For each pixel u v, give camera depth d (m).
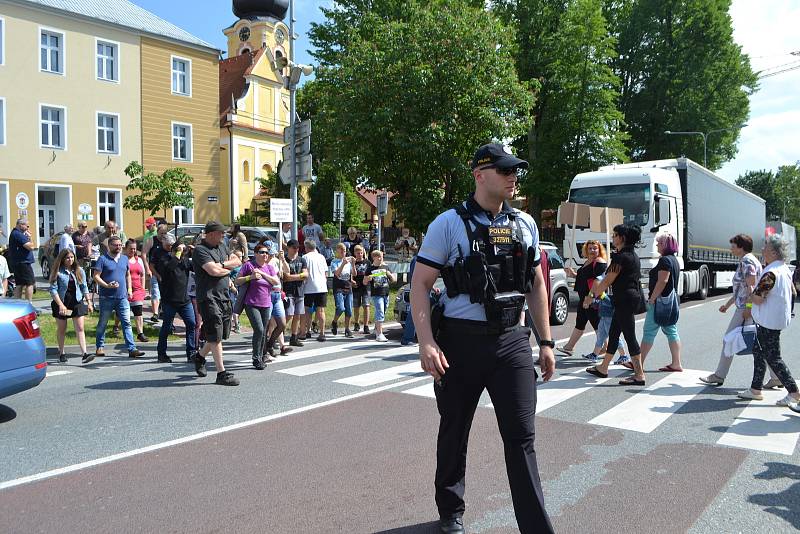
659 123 36.66
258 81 45.94
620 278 7.28
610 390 7.02
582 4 29.44
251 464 4.61
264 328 8.54
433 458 4.74
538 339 3.30
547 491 4.12
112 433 5.39
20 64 25.84
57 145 27.44
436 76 19.52
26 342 5.69
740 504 3.91
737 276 7.18
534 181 30.81
